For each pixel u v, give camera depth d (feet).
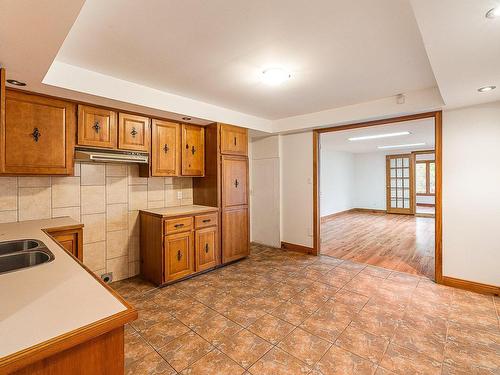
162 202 11.84
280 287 9.82
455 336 6.76
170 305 8.45
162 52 6.61
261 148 16.02
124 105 8.79
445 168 9.82
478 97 8.29
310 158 14.06
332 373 5.51
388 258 13.39
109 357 2.73
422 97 9.46
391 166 29.25
